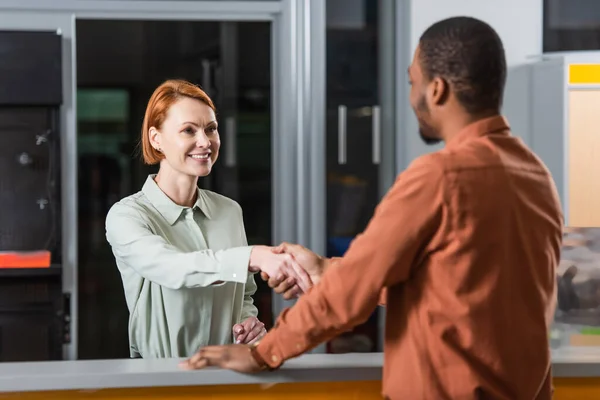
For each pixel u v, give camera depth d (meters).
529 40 4.07
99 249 3.97
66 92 3.92
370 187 4.09
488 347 1.42
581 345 1.90
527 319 1.47
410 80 1.53
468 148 1.43
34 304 3.89
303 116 4.03
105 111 3.95
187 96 2.09
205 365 1.63
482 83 1.45
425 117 1.51
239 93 4.04
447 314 1.42
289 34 3.98
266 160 4.07
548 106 3.89
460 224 1.40
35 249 3.90
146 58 3.96
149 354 2.13
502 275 1.43
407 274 1.44
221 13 3.98
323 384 1.69
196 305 2.11
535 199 1.48
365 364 1.70
